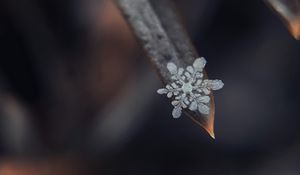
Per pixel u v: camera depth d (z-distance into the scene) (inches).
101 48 4.3
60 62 4.1
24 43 3.8
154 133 4.9
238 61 5.3
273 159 5.4
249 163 5.4
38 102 4.0
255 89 5.4
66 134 4.3
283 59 5.4
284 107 5.4
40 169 4.3
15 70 3.8
